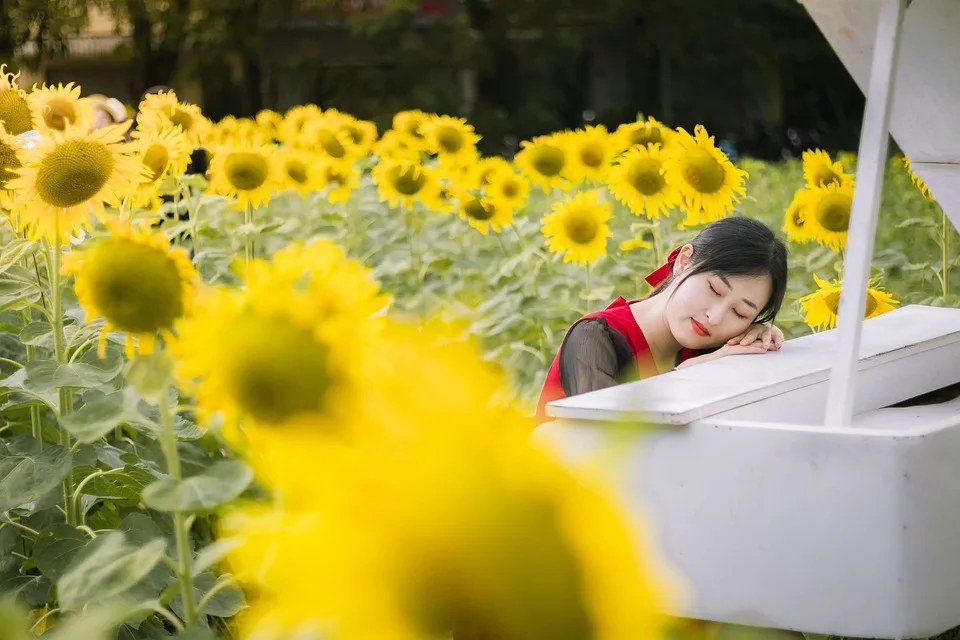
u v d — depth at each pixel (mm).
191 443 2672
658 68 28484
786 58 26656
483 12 25891
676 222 4805
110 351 2082
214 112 27109
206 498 1060
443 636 381
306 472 455
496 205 4902
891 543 1572
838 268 3908
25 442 2127
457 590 377
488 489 377
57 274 2166
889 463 1571
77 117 2643
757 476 1646
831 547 1607
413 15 25219
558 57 26562
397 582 380
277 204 6633
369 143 6309
